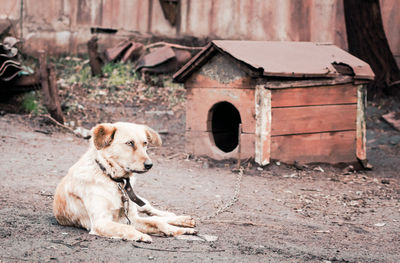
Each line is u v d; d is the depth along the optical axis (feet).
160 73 44.70
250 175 24.35
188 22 51.37
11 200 16.48
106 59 46.37
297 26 49.80
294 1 49.55
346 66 27.04
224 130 29.99
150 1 51.06
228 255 11.76
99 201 12.72
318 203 19.92
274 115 25.08
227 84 26.17
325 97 26.48
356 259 12.32
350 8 42.39
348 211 18.72
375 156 31.50
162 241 12.55
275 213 17.89
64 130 32.22
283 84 24.86
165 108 39.32
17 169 21.48
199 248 12.16
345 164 27.40
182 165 26.17
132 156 12.63
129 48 46.80
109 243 11.94
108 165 12.76
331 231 15.48
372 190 22.80
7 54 33.40
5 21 47.32
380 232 15.72
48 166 22.74
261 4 50.11
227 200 19.38
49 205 16.48
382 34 42.22
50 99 32.91
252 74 24.43
